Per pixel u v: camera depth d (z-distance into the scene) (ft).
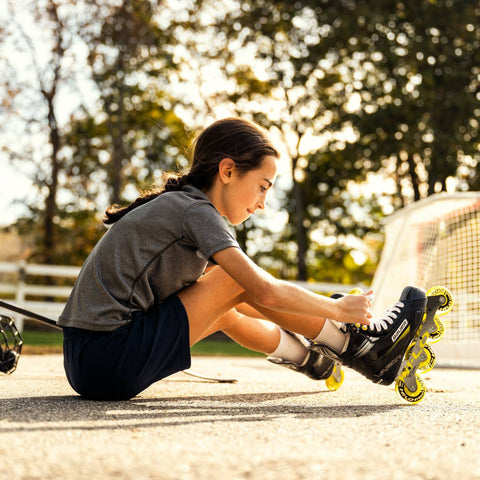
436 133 51.13
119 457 3.18
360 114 53.31
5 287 29.01
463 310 14.33
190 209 5.65
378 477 2.88
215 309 5.83
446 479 2.88
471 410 5.78
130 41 51.08
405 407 5.94
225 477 2.83
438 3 51.88
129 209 6.16
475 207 14.48
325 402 6.26
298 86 58.13
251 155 5.97
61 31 50.78
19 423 4.13
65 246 57.31
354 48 53.83
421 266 15.83
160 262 5.65
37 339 29.91
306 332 6.08
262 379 9.37
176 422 4.46
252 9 56.95
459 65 51.70
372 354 6.15
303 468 3.03
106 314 5.60
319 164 60.39
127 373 5.55
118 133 56.18
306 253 63.77
